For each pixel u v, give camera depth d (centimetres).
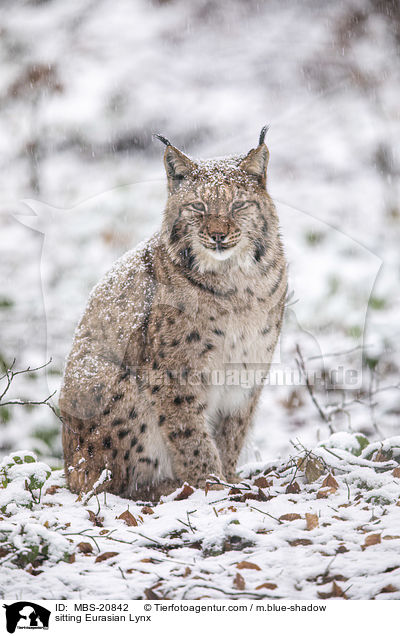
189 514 925
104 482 1089
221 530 833
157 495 1105
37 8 3262
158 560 796
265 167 1086
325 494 962
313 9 3272
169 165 1070
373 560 757
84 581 752
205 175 1048
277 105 3119
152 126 3058
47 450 1633
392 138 2945
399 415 1703
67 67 3153
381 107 3047
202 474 1094
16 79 3089
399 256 2309
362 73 3102
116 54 3200
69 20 3231
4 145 3006
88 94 3105
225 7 3309
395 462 1019
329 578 739
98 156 2977
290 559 777
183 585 737
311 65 3162
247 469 1155
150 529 878
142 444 1098
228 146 2995
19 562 790
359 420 1675
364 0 3200
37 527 818
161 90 3141
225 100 3122
